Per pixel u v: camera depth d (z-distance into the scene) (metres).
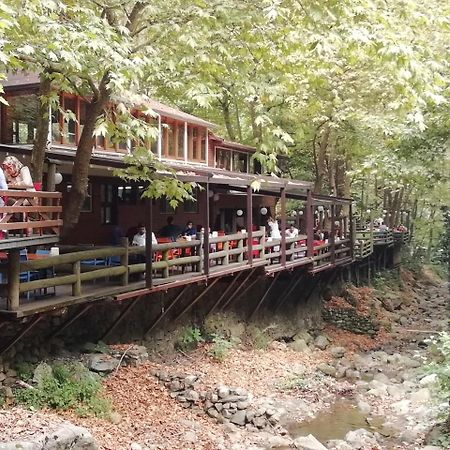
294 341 20.28
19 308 9.07
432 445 11.81
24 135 15.13
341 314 24.20
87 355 12.24
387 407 14.91
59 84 10.56
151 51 9.95
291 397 14.88
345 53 10.48
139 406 11.51
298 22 10.64
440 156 18.64
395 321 26.50
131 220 18.98
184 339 15.94
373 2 10.19
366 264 32.31
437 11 10.97
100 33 8.91
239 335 18.19
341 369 18.08
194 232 17.62
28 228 8.68
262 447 11.45
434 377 13.73
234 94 12.91
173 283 13.09
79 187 11.74
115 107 12.16
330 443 12.15
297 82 17.02
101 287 11.61
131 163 11.30
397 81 9.79
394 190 38.97
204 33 10.70
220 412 12.41
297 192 23.19
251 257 16.77
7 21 6.72
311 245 21.25
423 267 46.53
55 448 8.00
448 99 16.80
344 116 24.20
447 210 34.22
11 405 9.70
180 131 21.72
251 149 26.62
